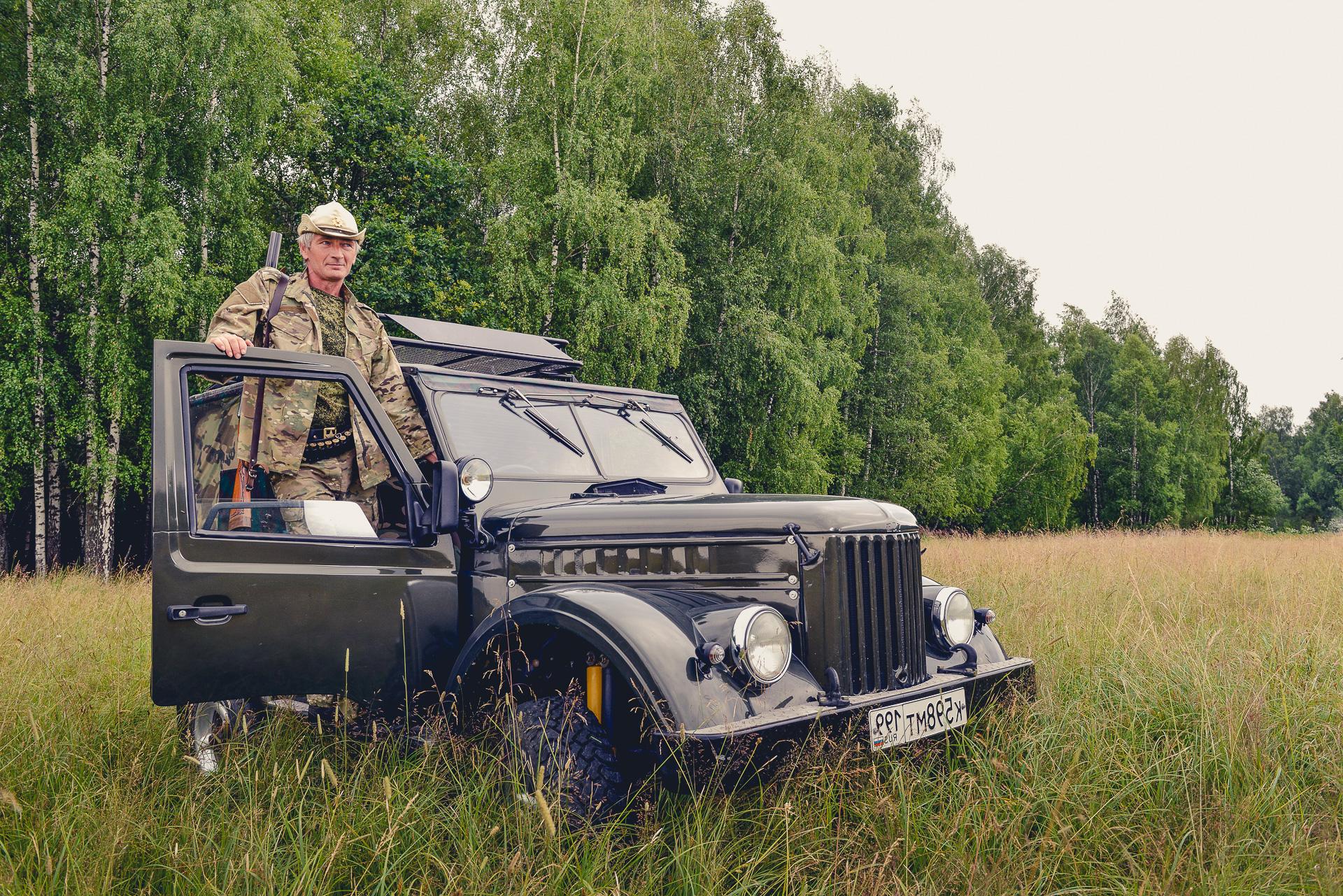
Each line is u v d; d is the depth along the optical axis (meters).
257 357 3.01
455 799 2.77
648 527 3.26
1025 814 2.93
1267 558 11.67
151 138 15.62
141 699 4.05
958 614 3.63
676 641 2.79
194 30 15.83
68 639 5.39
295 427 3.19
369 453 3.36
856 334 28.20
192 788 2.94
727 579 3.19
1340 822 3.04
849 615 3.12
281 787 2.89
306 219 3.51
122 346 15.00
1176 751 3.47
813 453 23.08
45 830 2.62
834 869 2.58
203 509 2.90
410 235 18.27
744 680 2.79
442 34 23.69
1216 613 6.50
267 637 2.88
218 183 16.34
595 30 19.66
